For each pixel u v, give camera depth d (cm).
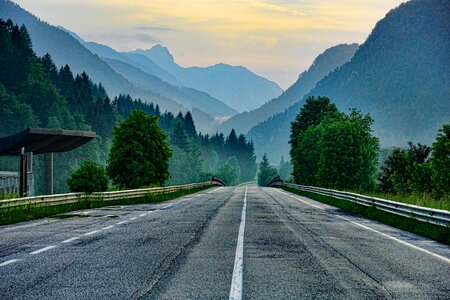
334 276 1042
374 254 1364
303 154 9219
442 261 1276
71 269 1095
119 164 6938
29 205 2544
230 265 1146
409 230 2036
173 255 1286
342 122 7919
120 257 1253
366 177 7831
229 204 3647
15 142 4666
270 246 1463
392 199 3069
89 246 1446
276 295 865
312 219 2441
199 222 2200
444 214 1828
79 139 5066
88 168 5162
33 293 872
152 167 6912
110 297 842
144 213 2734
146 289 902
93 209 3073
